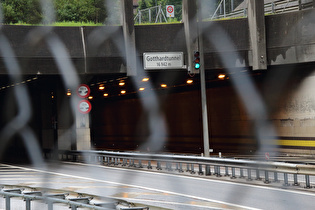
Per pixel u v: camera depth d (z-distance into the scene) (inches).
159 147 3430.1
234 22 1893.5
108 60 1899.6
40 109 2677.2
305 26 1836.9
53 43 1843.0
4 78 2225.6
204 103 1531.7
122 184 1245.1
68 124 2309.3
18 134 3157.0
